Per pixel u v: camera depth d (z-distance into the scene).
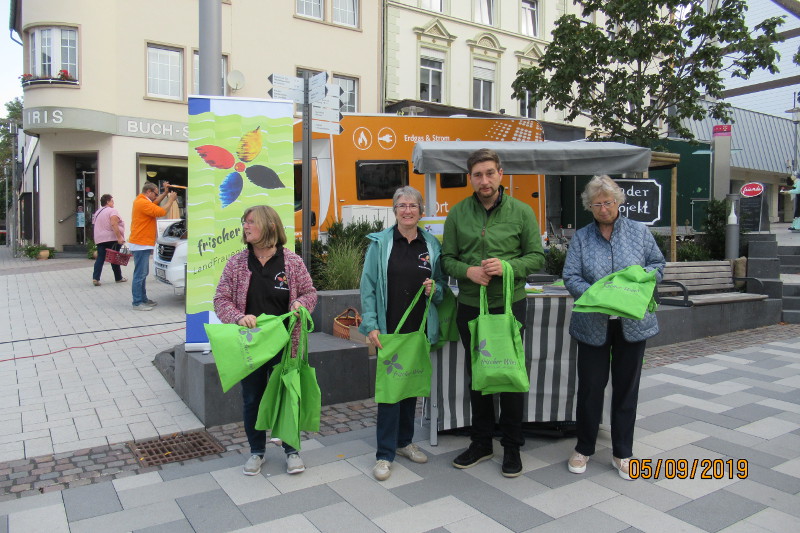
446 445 4.34
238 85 10.64
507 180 11.91
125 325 8.22
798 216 21.06
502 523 3.21
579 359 3.84
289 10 18.66
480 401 3.95
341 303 6.14
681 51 11.40
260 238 3.65
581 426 3.85
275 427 3.68
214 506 3.40
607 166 6.23
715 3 12.16
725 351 7.26
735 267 9.48
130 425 4.68
